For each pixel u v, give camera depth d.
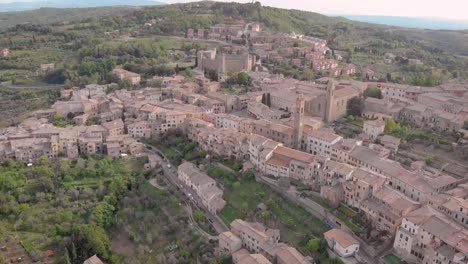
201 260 172.75
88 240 184.38
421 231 155.25
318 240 168.12
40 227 196.50
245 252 171.25
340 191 188.62
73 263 178.88
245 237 176.25
